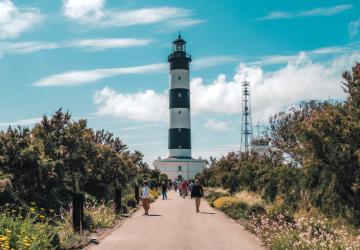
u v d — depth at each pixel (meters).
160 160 124.06
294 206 22.72
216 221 23.75
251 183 38.62
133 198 34.50
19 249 11.46
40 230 13.30
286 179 24.31
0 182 17.61
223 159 61.22
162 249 14.89
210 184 71.06
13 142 20.27
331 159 18.12
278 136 39.03
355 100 19.11
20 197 18.48
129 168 45.38
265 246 15.61
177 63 109.19
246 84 105.81
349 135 17.61
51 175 20.95
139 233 18.77
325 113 18.84
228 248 15.19
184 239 17.14
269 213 21.53
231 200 31.55
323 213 19.19
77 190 21.02
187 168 123.00
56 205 20.48
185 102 110.06
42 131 26.17
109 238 17.30
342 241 13.62
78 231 16.84
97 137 46.72
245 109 105.38
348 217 17.98
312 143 18.47
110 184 34.62
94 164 31.97
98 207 24.53
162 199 48.72
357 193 17.98
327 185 18.92
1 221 12.66
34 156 20.33
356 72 19.48
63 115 27.09
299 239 14.67
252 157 51.31
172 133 110.81
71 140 26.59
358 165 17.69
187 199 49.38
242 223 21.95
